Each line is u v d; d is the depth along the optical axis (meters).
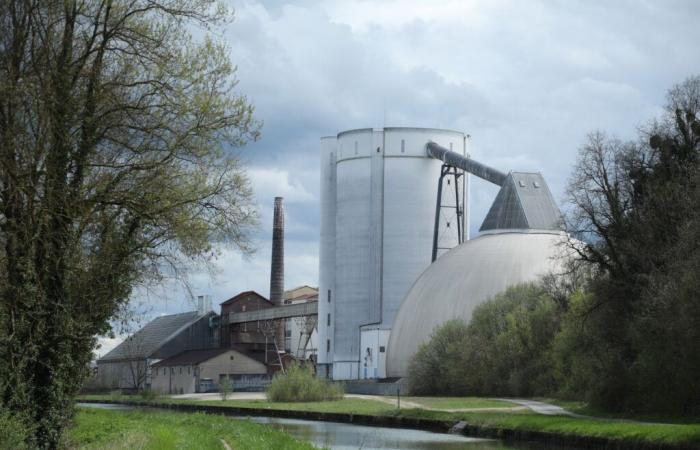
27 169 29.78
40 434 31.33
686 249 51.84
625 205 63.53
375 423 70.56
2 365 29.22
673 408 54.75
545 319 91.81
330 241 160.12
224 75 33.81
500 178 137.00
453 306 123.06
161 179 32.78
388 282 149.25
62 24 31.66
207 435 42.31
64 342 31.77
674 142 62.41
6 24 30.02
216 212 34.06
